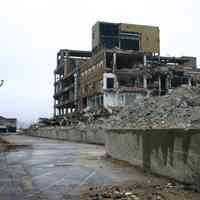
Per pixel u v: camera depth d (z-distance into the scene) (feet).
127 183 32.83
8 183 33.50
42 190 29.81
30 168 45.52
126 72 192.44
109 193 27.91
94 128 116.47
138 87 192.95
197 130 28.73
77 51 262.47
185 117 39.29
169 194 27.40
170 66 204.74
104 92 186.60
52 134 194.90
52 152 74.54
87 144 112.98
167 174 34.40
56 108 302.86
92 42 235.20
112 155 56.18
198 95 46.62
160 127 40.27
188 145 30.09
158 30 232.32
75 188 30.63
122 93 186.50
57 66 288.92
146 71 190.90
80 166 47.47
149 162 39.42
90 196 26.96
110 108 170.19
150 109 53.01
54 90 301.84
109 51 192.75
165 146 34.88
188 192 28.19
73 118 206.28
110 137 57.77
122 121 58.95
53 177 37.32
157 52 230.89
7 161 54.70
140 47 226.79
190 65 239.09
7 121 333.01
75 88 237.66
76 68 239.09
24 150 81.30
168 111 45.85
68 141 142.20
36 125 286.25
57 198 26.55
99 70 197.06
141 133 42.01
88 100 214.28
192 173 29.35
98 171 41.88
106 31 223.30
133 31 227.20
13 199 26.35
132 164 45.62
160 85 195.72
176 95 49.88
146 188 30.07
